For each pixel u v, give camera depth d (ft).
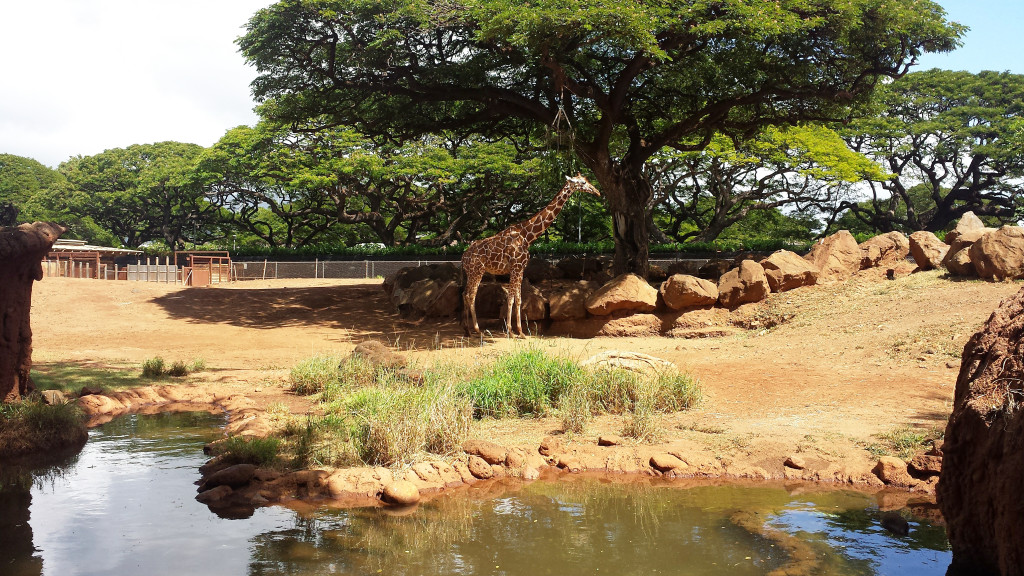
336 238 197.26
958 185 174.19
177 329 75.31
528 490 25.64
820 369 43.21
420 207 162.30
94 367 52.03
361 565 18.56
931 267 61.11
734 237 171.73
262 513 23.00
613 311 64.34
